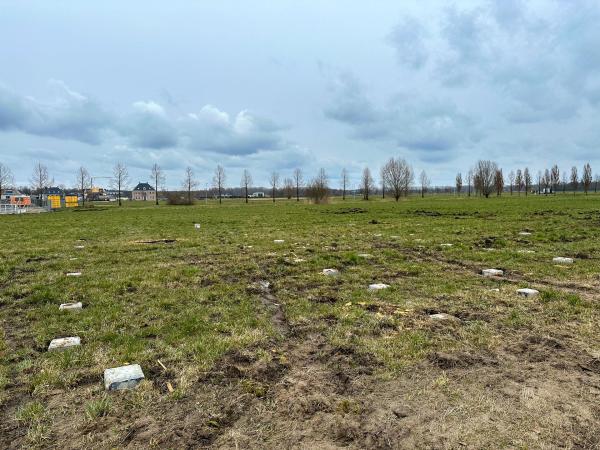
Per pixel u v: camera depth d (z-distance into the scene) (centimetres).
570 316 647
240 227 2352
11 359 522
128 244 1628
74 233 2156
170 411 394
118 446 343
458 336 568
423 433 352
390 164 8250
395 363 486
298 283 916
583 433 347
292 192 10681
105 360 509
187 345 554
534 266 1048
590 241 1450
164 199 11044
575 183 10825
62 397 425
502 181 9756
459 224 2223
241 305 750
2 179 7825
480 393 416
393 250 1355
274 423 373
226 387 438
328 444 342
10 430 370
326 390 429
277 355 520
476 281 909
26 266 1174
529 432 350
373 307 719
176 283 934
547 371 461
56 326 645
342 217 3027
